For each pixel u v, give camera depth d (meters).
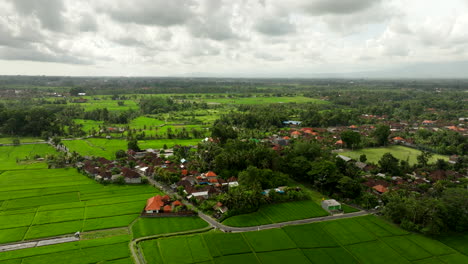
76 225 111.75
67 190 146.25
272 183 149.38
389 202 121.94
